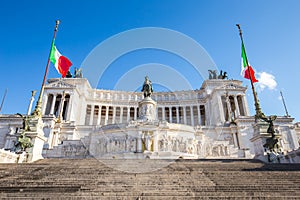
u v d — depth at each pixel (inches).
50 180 413.7
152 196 324.2
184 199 311.3
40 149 772.0
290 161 635.5
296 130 2054.6
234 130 1756.9
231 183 399.9
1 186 373.7
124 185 381.1
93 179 419.8
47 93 2404.0
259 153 787.4
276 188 363.3
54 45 1105.4
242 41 1088.2
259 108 866.1
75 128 1732.3
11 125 1873.8
